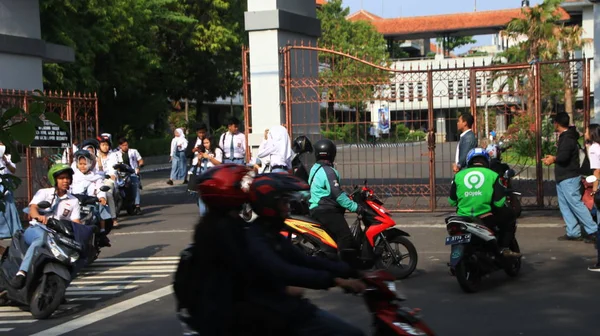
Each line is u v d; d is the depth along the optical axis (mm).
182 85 40188
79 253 7832
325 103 15320
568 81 16328
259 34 15047
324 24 52281
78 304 8195
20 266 7680
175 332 6824
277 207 4004
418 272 9172
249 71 16141
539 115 14117
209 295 3742
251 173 4027
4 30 15828
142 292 8672
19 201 15242
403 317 4230
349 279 4215
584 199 10711
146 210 17141
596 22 16219
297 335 3854
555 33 37969
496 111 15367
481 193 8117
